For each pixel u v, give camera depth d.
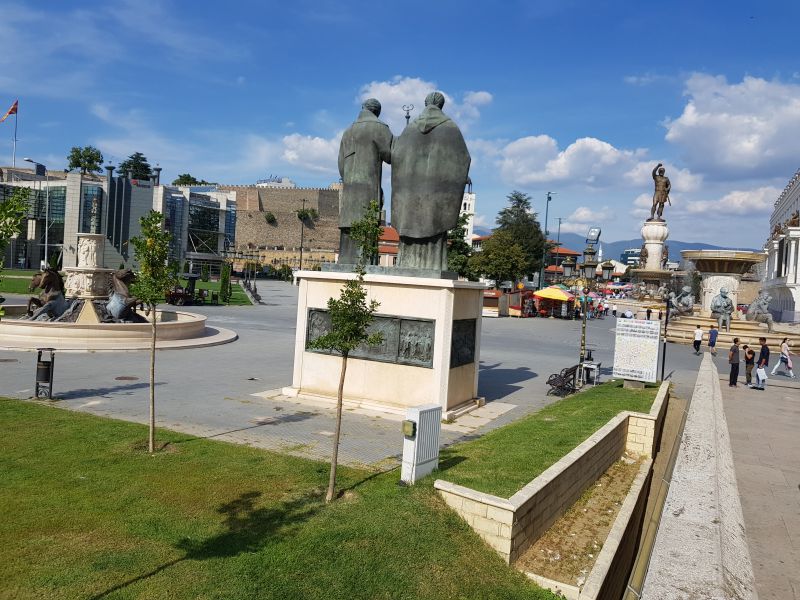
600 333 39.88
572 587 6.37
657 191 56.31
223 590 5.45
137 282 9.73
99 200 91.44
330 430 11.75
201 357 20.69
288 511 7.29
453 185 13.94
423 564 6.22
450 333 13.41
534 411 15.02
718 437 7.54
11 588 5.30
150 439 9.48
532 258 74.88
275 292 70.88
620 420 11.92
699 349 32.84
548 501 7.92
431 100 14.31
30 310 24.11
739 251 40.66
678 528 4.34
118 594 5.30
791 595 5.94
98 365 17.89
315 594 5.52
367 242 8.35
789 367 24.41
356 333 8.06
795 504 8.45
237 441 10.55
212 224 116.00
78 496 7.47
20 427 10.51
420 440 8.25
